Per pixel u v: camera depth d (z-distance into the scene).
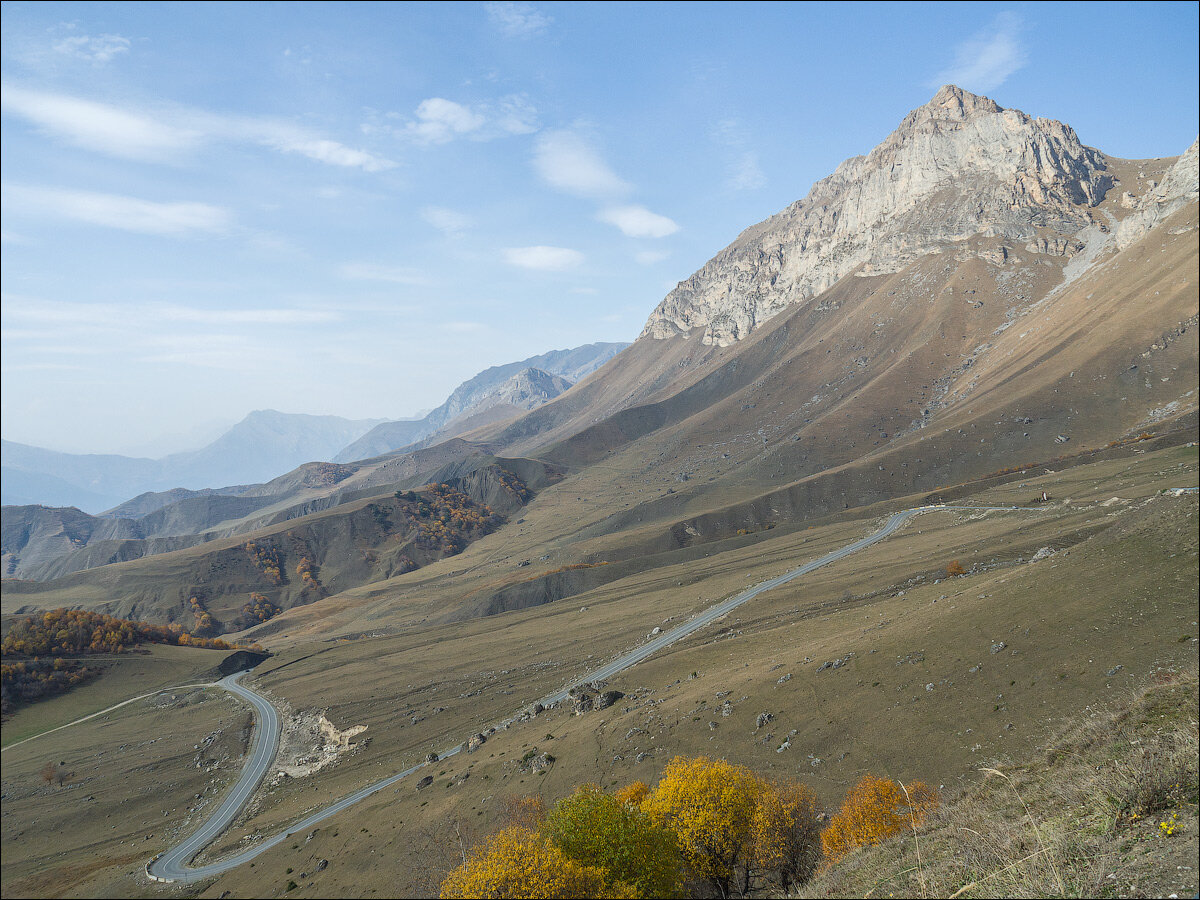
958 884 12.85
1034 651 64.50
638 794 62.53
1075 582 71.56
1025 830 13.35
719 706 83.25
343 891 73.19
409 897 65.88
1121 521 81.75
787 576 171.25
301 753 148.25
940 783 53.44
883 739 63.72
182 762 153.62
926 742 60.34
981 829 15.45
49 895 101.69
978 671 66.19
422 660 188.75
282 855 90.62
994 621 73.00
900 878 15.89
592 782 76.12
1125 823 11.05
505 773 88.38
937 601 92.88
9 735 178.62
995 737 56.25
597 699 107.19
